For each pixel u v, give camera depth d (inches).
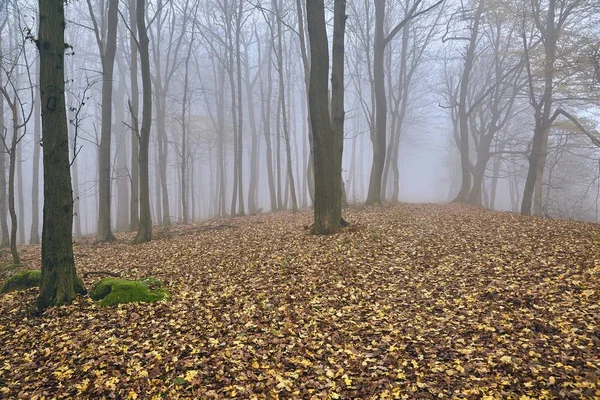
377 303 287.0
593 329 218.2
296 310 278.8
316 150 485.7
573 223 504.1
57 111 283.0
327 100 478.6
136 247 544.1
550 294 270.8
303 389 189.5
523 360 197.2
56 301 293.0
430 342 226.2
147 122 563.8
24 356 231.6
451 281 318.3
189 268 402.0
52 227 293.6
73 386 198.7
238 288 326.3
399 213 679.7
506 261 349.4
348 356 216.8
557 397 166.7
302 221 664.4
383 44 775.7
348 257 392.2
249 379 199.3
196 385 195.6
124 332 253.4
